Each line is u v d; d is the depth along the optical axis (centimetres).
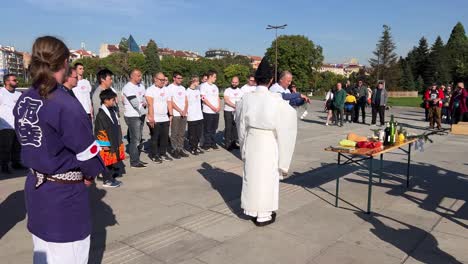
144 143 948
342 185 586
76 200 214
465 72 5459
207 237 383
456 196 530
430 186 583
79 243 220
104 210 460
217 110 877
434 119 1362
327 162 755
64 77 211
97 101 624
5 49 10194
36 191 208
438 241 376
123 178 612
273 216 425
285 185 584
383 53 6000
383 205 488
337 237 384
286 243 369
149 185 573
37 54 197
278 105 390
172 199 506
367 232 398
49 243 211
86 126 206
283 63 6475
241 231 399
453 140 1090
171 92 764
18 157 665
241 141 423
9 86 645
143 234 389
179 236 385
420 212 462
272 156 404
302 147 933
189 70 7488
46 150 201
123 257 337
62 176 208
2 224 414
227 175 639
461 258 340
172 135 780
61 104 198
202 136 895
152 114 711
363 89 1527
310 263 327
